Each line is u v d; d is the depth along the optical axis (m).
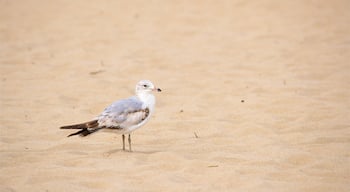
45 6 32.69
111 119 10.66
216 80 17.84
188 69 19.36
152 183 9.53
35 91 16.97
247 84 17.20
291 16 27.28
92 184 9.57
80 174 10.02
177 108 15.06
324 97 15.38
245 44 22.69
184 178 9.79
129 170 10.12
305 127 12.92
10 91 16.97
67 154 11.22
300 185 9.38
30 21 28.78
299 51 21.09
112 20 28.25
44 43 24.00
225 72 18.75
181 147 11.72
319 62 19.42
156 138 12.48
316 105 14.65
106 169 10.15
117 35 25.06
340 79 17.23
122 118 10.75
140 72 19.09
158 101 15.84
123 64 20.11
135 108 10.95
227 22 26.92
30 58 21.44
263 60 20.16
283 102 15.07
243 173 10.01
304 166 10.37
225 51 21.75
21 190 9.35
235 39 23.62
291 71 18.50
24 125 13.60
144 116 11.08
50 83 17.91
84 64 20.31
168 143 12.17
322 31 24.06
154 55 21.42
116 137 12.63
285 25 25.56
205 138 12.45
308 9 28.52
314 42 22.36
